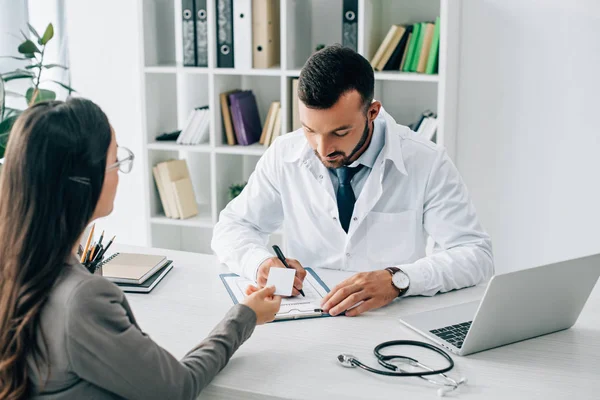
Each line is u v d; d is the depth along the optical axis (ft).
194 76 11.94
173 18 11.63
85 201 3.82
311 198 6.94
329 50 5.74
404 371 4.58
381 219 6.85
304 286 5.99
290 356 4.80
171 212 11.39
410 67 10.11
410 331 5.21
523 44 10.11
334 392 4.32
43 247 3.69
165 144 11.15
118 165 4.10
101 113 3.94
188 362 4.23
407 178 6.77
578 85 9.98
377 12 10.37
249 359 4.75
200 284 6.12
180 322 5.35
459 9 10.19
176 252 6.98
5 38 11.20
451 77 10.03
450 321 5.30
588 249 10.40
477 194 10.80
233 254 6.36
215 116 10.85
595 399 4.26
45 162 3.67
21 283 3.69
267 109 11.71
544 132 10.27
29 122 3.72
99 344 3.69
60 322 3.67
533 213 10.55
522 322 4.90
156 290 5.98
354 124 5.76
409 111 10.87
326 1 10.90
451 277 5.96
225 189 11.35
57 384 3.77
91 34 12.14
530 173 10.44
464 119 10.61
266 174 7.13
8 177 3.72
